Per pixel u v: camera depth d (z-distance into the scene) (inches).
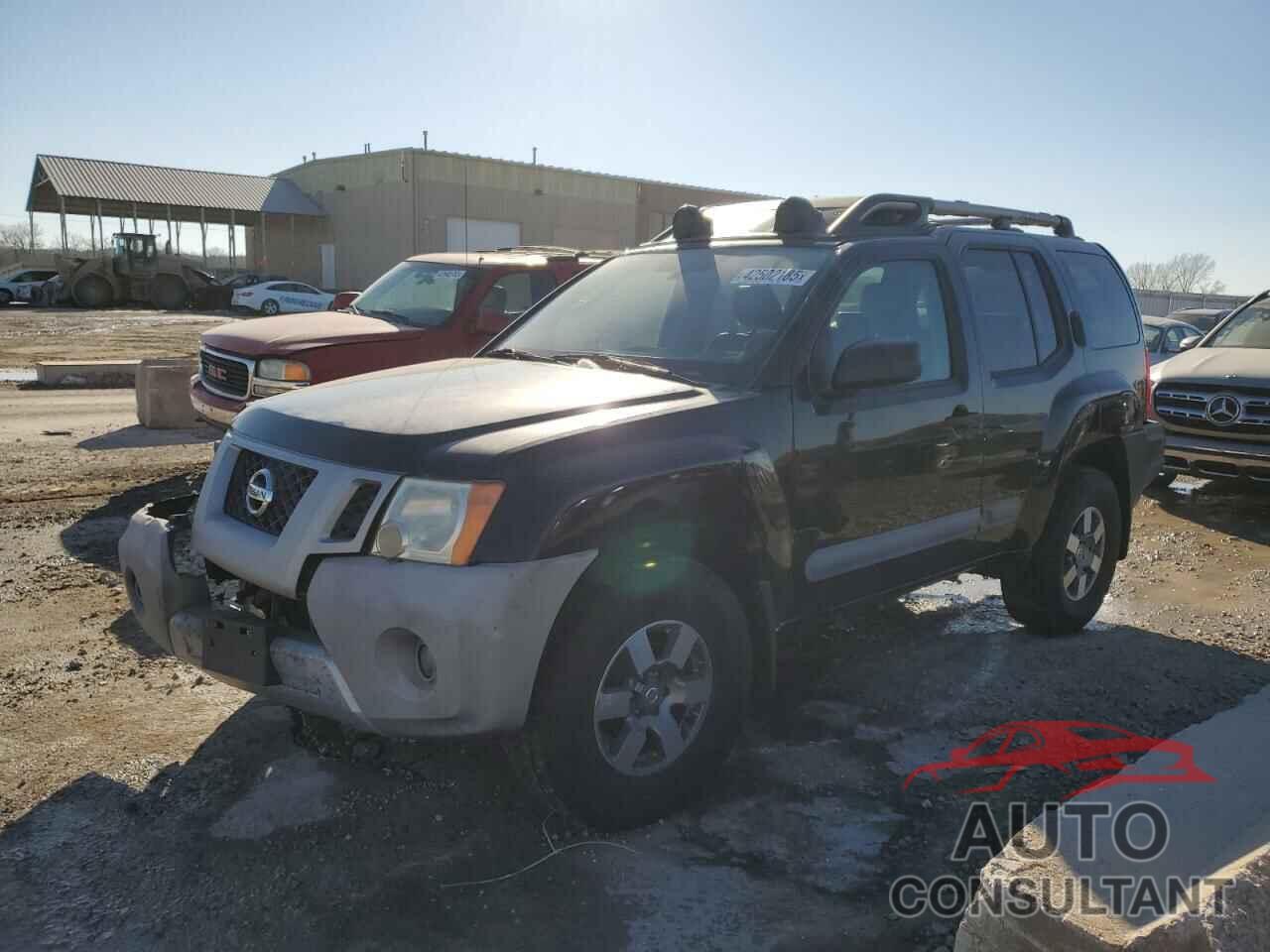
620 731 121.7
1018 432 176.6
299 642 116.3
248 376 296.7
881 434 149.3
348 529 113.7
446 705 109.0
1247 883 91.2
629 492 116.9
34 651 176.7
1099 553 204.2
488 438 115.3
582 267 344.5
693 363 145.0
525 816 127.2
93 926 105.0
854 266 151.3
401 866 116.3
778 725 157.0
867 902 111.9
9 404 494.6
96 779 134.0
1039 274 193.5
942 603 223.1
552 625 113.0
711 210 201.9
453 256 349.1
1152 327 526.3
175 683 165.2
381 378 148.0
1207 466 320.8
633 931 105.8
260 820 125.3
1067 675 179.8
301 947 102.4
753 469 129.3
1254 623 212.4
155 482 313.6
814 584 143.6
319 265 1962.4
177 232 1945.1
